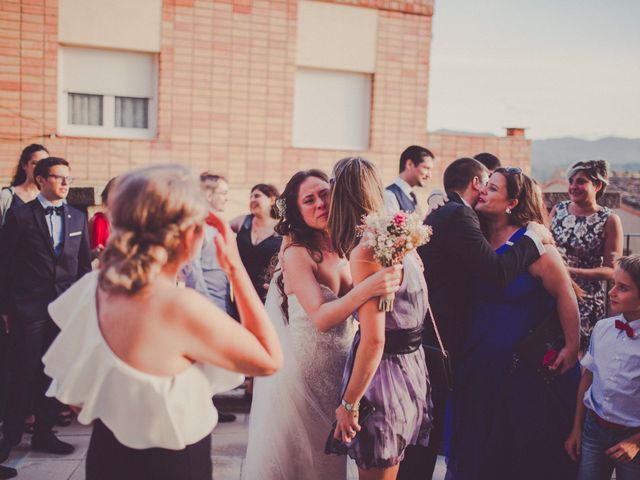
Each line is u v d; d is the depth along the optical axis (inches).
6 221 169.5
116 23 323.3
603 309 186.2
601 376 116.3
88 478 76.7
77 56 322.7
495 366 127.0
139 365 70.8
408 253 110.1
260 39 346.9
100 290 74.4
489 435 127.0
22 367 165.5
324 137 370.0
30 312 167.5
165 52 331.9
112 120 331.3
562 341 126.3
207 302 72.5
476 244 125.0
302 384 116.6
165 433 72.2
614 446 113.2
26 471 159.8
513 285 127.4
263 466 119.0
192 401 73.4
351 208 111.6
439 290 132.5
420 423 113.6
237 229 213.0
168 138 335.3
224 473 160.4
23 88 312.0
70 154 320.2
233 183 346.0
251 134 348.8
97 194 225.8
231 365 72.9
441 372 124.9
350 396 103.8
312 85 365.4
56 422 190.2
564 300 125.6
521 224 134.0
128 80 331.6
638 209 703.7
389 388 109.4
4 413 170.7
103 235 193.8
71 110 324.5
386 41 372.5
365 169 111.7
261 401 121.0
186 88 336.5
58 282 171.6
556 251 128.1
